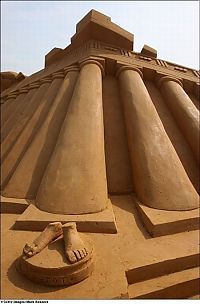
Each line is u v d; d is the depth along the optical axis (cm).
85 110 488
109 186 476
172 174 425
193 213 381
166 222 350
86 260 242
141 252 308
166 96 650
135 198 442
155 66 718
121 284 237
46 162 488
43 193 404
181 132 581
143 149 453
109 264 265
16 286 236
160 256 299
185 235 351
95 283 238
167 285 276
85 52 680
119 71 641
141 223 380
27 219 355
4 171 549
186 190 413
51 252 250
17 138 648
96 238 323
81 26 734
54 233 273
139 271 279
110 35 710
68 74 654
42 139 520
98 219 348
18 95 1014
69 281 233
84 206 372
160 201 395
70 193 384
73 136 450
